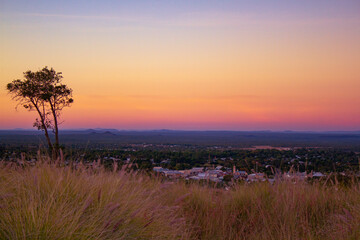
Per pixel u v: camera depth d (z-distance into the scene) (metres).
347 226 5.11
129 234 4.36
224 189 7.91
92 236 3.95
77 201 4.74
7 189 4.68
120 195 5.28
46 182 5.02
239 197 7.07
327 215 6.17
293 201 6.23
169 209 5.65
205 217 6.22
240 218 6.46
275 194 6.88
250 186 7.55
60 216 4.04
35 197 4.52
